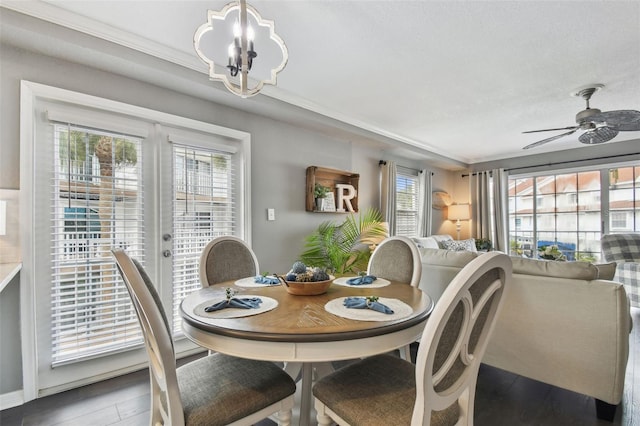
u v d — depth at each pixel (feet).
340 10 5.93
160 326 3.24
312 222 12.35
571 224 16.79
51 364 6.67
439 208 20.35
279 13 5.99
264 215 10.78
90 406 6.22
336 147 13.51
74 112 7.04
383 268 7.29
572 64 8.04
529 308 6.65
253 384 4.02
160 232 8.34
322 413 3.91
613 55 7.59
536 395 6.63
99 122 7.30
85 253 7.16
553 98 10.27
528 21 6.29
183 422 3.35
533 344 6.61
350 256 11.99
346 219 13.58
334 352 3.54
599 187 15.92
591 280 6.02
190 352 8.83
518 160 18.67
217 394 3.76
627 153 14.99
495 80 8.96
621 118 8.69
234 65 4.55
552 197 17.51
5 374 6.15
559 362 6.27
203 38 6.88
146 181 8.17
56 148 6.84
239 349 3.62
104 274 7.38
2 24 5.65
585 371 5.95
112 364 7.47
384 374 4.20
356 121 12.56
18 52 6.37
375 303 4.33
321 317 3.98
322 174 12.94
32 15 5.87
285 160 11.45
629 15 6.07
